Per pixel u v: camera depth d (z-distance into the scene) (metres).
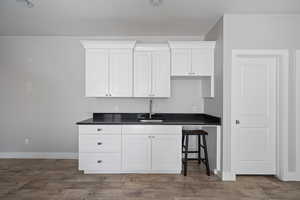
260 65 3.58
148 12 3.33
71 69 4.56
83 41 3.91
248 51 3.41
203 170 3.87
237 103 3.59
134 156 3.66
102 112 4.55
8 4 3.10
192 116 4.53
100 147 3.65
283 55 3.40
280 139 3.46
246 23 3.40
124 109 4.54
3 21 3.74
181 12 3.33
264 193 2.95
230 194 2.91
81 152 3.65
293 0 2.94
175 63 3.95
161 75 4.01
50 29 4.14
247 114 3.59
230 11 3.29
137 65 4.01
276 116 3.56
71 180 3.37
